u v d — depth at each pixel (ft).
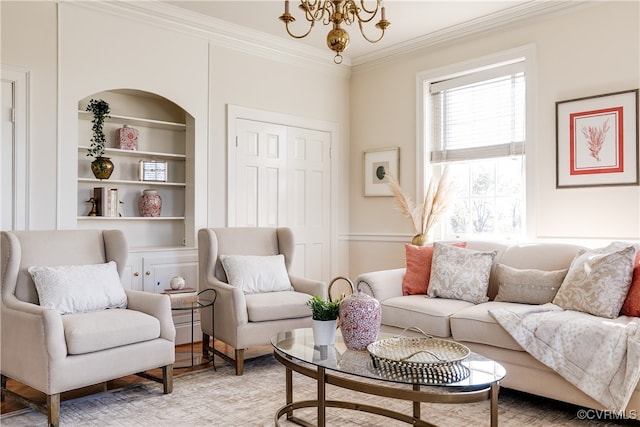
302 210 16.87
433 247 12.78
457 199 15.28
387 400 9.65
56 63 11.92
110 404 9.38
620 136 11.73
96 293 9.96
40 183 11.62
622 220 11.72
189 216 14.49
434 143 15.79
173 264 13.87
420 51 15.84
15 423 8.54
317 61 17.07
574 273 9.86
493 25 13.94
